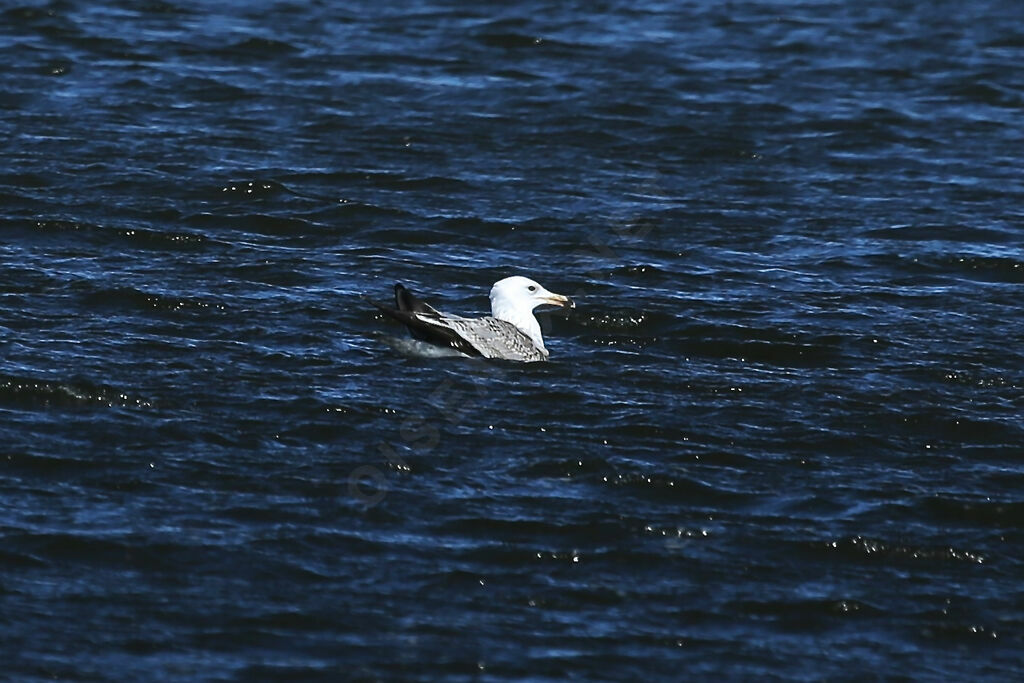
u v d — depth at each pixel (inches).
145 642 479.2
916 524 564.1
